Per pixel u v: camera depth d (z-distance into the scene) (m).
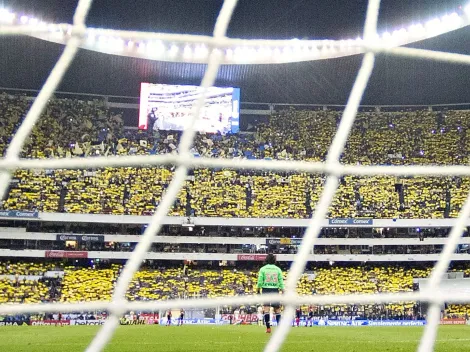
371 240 40.47
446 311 35.12
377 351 8.62
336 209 42.06
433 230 41.50
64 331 18.62
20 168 2.10
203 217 39.69
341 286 39.75
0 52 39.84
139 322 32.44
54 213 37.81
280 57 43.06
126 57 41.81
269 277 11.12
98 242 39.69
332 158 2.46
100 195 40.62
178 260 41.09
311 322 31.34
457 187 43.12
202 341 11.39
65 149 43.62
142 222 38.97
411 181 44.09
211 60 2.41
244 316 33.31
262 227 41.44
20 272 37.62
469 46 38.44
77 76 44.47
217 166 2.32
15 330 19.83
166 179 42.94
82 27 2.28
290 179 44.38
